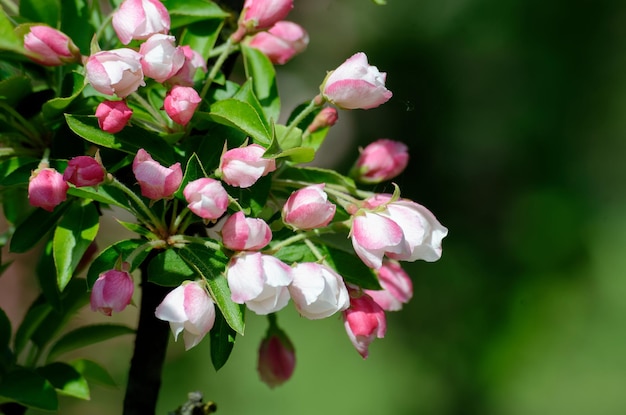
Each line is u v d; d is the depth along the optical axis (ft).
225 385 5.89
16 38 2.65
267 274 2.51
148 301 2.70
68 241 2.62
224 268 2.56
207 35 2.71
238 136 2.63
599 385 5.77
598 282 6.11
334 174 2.69
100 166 2.53
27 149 2.68
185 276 2.56
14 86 2.65
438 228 2.59
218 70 2.70
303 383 6.08
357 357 6.23
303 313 2.55
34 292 4.92
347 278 2.63
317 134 2.75
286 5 2.67
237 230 2.51
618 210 6.31
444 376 6.13
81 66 2.70
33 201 2.56
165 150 2.61
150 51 2.55
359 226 2.57
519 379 5.94
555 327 6.04
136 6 2.57
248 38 2.78
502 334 6.10
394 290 2.73
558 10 6.26
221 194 2.52
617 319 5.98
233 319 2.52
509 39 6.31
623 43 6.29
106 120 2.55
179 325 2.51
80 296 2.80
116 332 2.84
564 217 6.27
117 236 5.27
